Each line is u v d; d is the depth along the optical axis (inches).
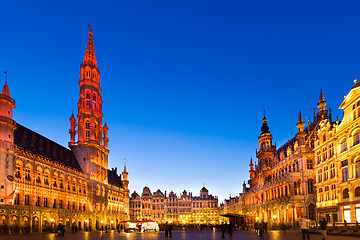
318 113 3070.9
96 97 4729.3
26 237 2007.9
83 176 4055.1
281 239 1441.9
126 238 1866.4
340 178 2193.7
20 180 2751.0
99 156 4527.6
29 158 2881.4
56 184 3378.4
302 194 2893.7
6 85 2679.6
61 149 4005.9
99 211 4362.7
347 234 1676.9
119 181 6102.4
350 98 2090.3
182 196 7746.1
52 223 3120.1
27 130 3373.5
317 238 1459.2
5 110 2625.5
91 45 4896.7
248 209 4847.4
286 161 3312.0
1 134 2561.5
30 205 2854.3
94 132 4431.6
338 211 2204.7
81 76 4702.3
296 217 2856.8
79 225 3777.1
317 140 2645.2
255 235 2169.0
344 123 2167.8
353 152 2021.4
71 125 4537.4
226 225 2247.8
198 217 7618.1
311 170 2910.9
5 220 2444.6
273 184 3602.4
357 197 1989.4
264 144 4325.8
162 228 4247.0
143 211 7303.2
